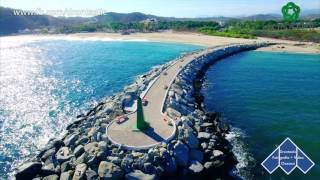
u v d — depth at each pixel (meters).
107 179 22.11
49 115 40.25
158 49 106.00
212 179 24.86
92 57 88.50
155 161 23.55
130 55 92.38
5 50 106.00
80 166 23.61
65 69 69.88
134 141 25.66
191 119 33.06
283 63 76.69
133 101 37.16
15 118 39.09
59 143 28.55
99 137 27.00
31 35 191.00
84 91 51.44
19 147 31.45
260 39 123.69
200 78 59.44
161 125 29.06
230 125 35.81
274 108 41.75
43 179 23.72
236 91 50.31
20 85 55.09
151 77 50.81
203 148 27.55
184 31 168.25
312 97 46.91
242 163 27.20
